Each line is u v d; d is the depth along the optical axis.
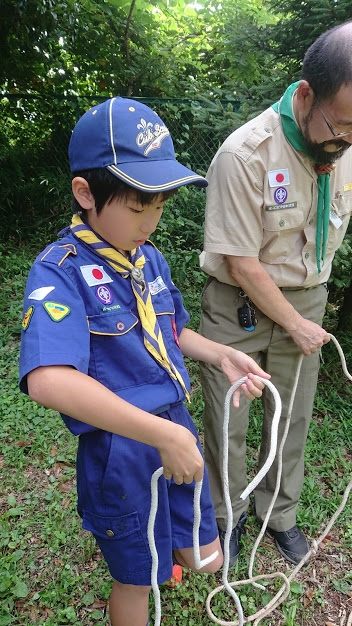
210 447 1.83
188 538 1.34
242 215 1.48
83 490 1.17
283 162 1.46
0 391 2.88
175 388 1.18
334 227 1.62
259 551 1.99
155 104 5.14
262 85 3.13
